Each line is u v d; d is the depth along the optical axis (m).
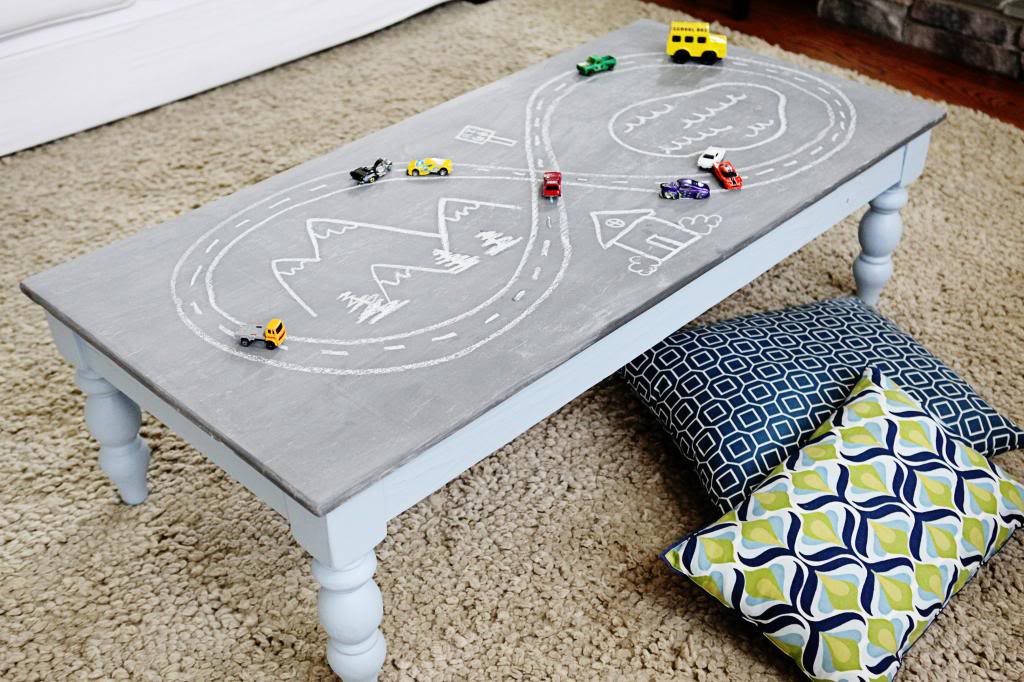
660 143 1.68
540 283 1.35
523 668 1.34
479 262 1.40
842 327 1.70
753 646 1.36
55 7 2.36
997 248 2.11
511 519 1.55
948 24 2.83
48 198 2.29
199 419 1.15
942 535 1.35
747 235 1.44
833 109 1.78
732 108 1.79
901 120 1.74
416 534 1.52
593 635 1.38
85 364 1.39
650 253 1.41
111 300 1.34
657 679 1.32
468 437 1.19
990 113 2.60
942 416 1.55
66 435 1.70
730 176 1.56
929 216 2.21
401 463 1.10
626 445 1.68
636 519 1.55
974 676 1.32
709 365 1.59
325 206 1.54
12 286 2.02
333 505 1.05
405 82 2.74
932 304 1.96
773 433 1.50
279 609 1.42
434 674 1.33
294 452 1.10
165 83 2.60
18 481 1.62
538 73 1.94
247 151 2.45
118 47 2.48
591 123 1.75
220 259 1.42
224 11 2.62
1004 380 1.78
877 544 1.32
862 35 3.02
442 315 1.30
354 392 1.18
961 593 1.42
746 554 1.32
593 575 1.46
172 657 1.35
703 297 1.45
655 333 1.40
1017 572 1.45
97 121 2.53
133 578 1.46
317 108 2.63
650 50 2.02
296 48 2.79
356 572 1.14
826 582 1.28
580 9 3.14
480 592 1.44
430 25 3.07
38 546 1.51
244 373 1.21
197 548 1.51
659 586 1.44
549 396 1.28
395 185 1.58
